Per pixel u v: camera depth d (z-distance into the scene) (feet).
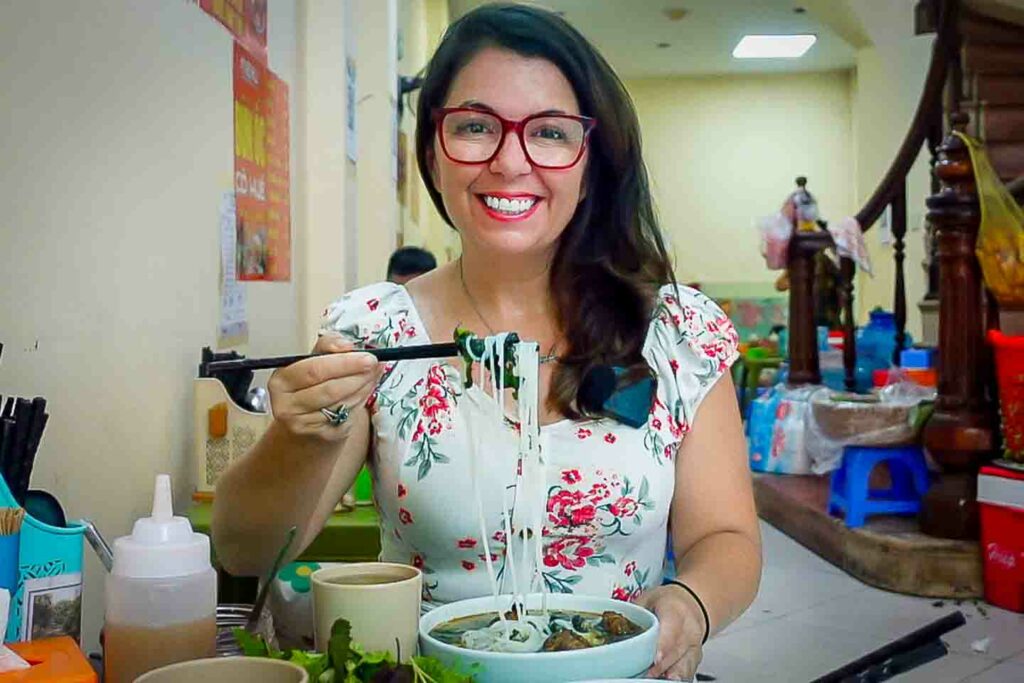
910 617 8.61
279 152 9.45
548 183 3.68
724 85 32.12
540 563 3.52
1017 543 8.65
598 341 3.98
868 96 26.13
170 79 6.32
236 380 6.72
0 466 2.99
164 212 6.21
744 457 4.25
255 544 3.77
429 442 3.85
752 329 31.78
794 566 10.58
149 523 2.84
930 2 14.82
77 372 4.93
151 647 2.74
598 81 3.86
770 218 15.48
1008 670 7.18
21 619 2.90
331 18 10.60
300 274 10.51
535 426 3.44
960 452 9.36
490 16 3.79
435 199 4.18
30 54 4.45
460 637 2.93
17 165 4.33
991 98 13.74
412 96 16.60
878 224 24.76
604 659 2.63
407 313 4.13
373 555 6.16
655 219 4.29
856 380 15.31
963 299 9.34
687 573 3.70
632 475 3.87
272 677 2.40
